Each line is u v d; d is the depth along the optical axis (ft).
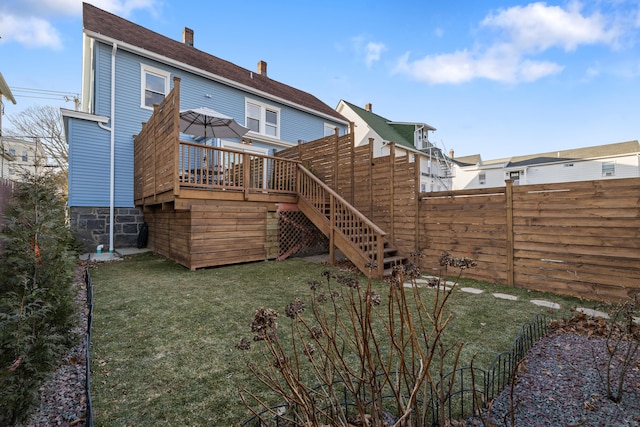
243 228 21.98
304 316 11.54
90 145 27.81
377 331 10.15
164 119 20.84
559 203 14.69
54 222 9.84
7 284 8.21
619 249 13.03
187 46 39.55
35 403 6.31
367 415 5.83
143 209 30.83
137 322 10.88
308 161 28.63
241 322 10.90
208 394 6.73
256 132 39.37
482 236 17.34
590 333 9.81
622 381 6.30
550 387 6.82
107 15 33.53
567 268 14.38
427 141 67.56
